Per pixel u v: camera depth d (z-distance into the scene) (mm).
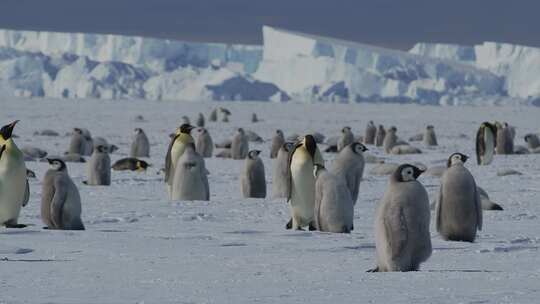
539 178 74000
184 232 35938
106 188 61594
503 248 31234
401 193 24078
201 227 38344
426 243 24219
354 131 160375
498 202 53219
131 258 27344
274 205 49500
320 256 28656
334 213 36094
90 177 64312
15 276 22688
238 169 83812
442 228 34688
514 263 27000
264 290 20109
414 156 104188
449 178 34438
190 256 28109
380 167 75500
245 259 27500
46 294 19297
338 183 36438
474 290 19984
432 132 125812
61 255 27969
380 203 24500
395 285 21016
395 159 98312
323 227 36500
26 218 42000
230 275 23312
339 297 18938
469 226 34219
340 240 33500
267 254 29094
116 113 199250
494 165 94750
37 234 34562
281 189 54625
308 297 18984
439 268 25562
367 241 33125
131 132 143375
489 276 22969
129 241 32406
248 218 43219
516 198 55781
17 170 37531
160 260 26922
